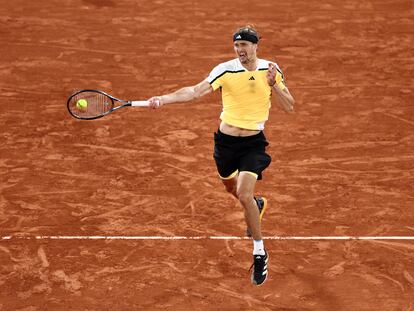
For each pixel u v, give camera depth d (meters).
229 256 32.19
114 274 30.86
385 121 47.25
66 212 35.81
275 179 39.25
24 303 28.94
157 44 61.12
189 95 28.28
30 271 31.05
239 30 27.86
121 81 53.66
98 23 65.81
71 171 40.16
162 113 47.94
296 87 52.62
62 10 68.94
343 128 46.12
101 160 41.53
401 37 63.31
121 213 35.72
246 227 34.47
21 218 35.19
